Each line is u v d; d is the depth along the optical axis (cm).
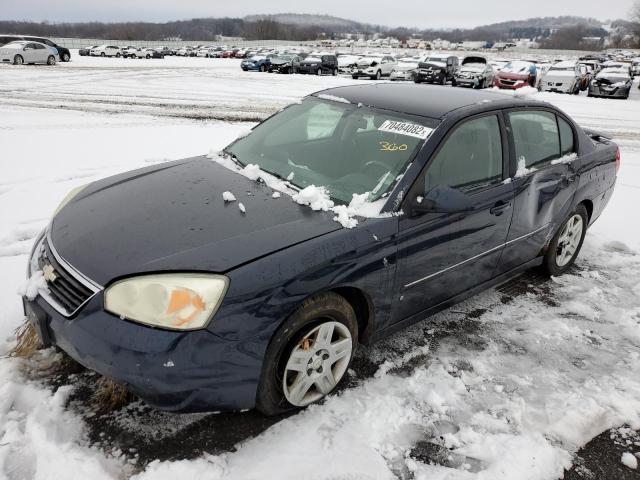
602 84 2091
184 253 229
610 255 496
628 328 366
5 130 893
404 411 268
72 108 1198
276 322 229
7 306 331
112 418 247
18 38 3069
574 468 244
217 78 2266
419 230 283
